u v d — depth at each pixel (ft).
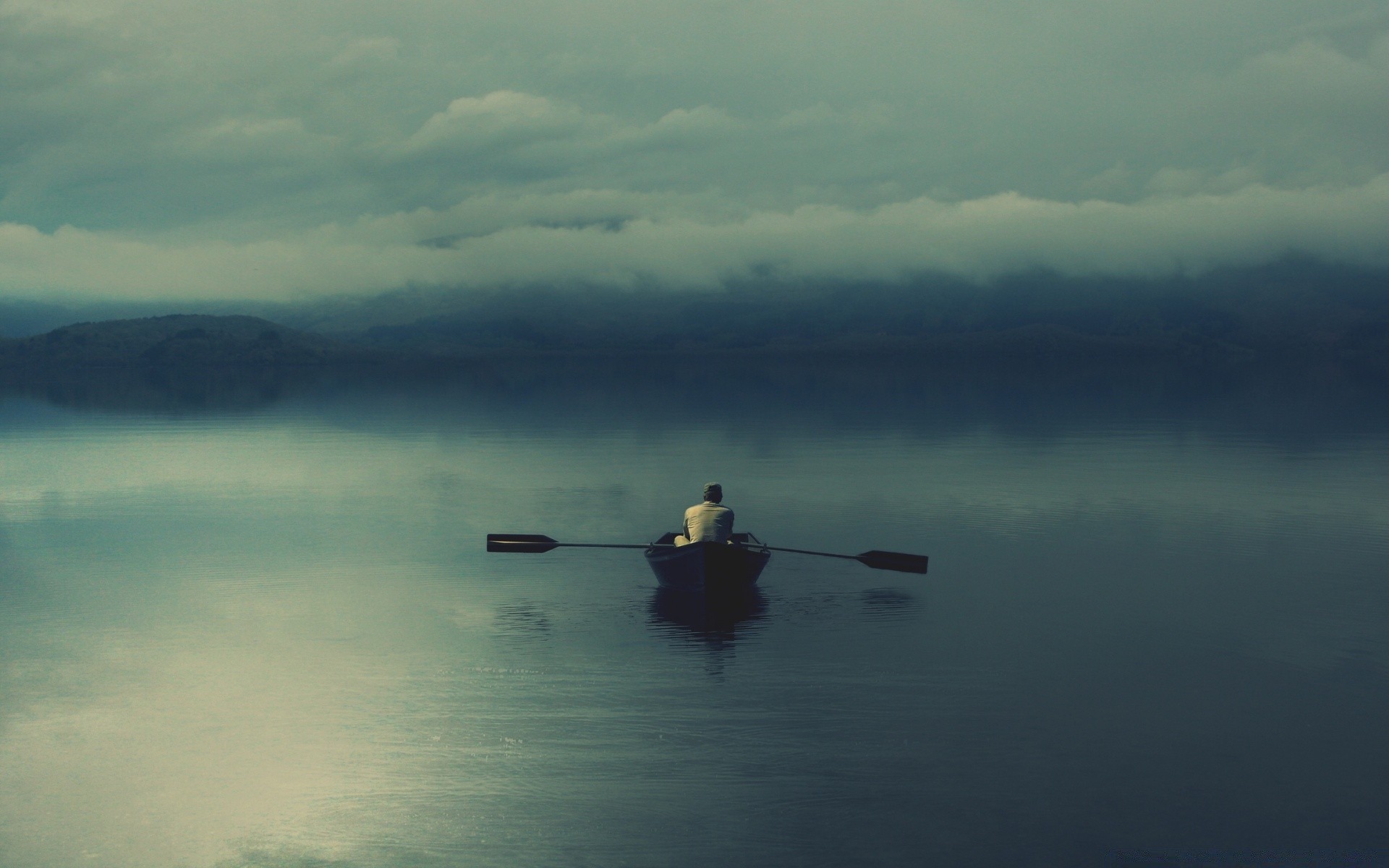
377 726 30.71
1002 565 52.95
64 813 25.23
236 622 42.83
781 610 44.34
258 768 27.76
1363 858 22.85
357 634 40.86
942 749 28.71
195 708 32.45
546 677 35.24
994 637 39.91
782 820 24.62
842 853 23.08
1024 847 23.35
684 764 27.81
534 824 24.47
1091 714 31.40
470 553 57.26
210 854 23.24
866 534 61.82
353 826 24.43
